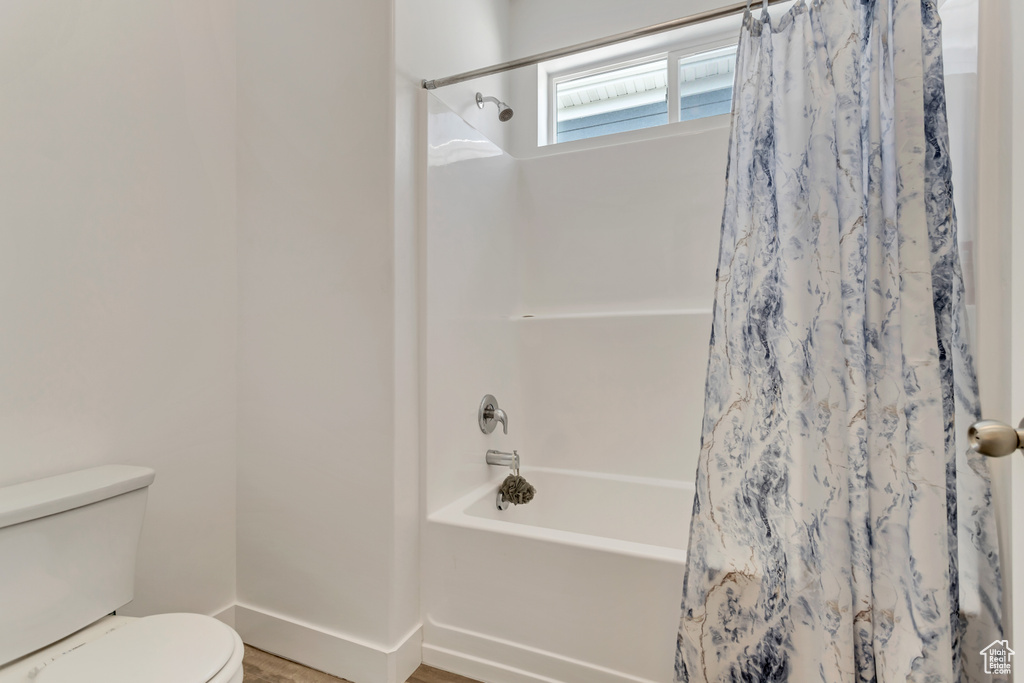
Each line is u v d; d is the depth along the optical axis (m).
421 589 1.67
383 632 1.55
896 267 1.10
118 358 1.50
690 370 2.07
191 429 1.69
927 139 1.10
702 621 1.23
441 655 1.63
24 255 1.30
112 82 1.49
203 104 1.74
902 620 1.04
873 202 1.13
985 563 1.06
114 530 1.29
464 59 2.07
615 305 2.29
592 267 2.33
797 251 1.20
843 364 1.13
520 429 2.35
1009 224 0.93
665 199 2.20
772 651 1.16
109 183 1.48
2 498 1.15
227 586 1.80
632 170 2.26
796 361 1.17
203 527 1.72
